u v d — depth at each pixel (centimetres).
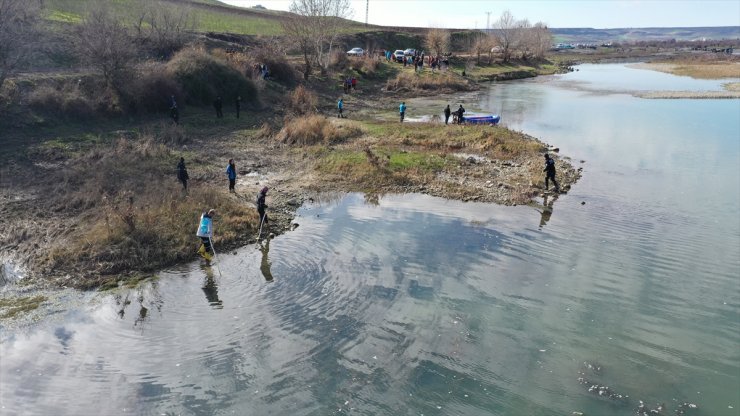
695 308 1451
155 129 3088
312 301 1451
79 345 1234
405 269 1648
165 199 2009
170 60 3981
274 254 1736
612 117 4488
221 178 2456
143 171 2380
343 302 1448
